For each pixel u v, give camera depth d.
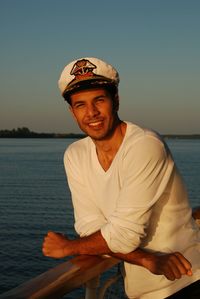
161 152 1.90
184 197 2.08
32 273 21.72
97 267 1.88
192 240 2.07
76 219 2.22
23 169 97.25
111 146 2.03
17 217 37.84
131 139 1.94
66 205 45.47
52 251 1.98
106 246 1.89
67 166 2.22
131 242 1.87
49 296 1.56
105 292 2.13
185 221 2.07
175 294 1.98
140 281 2.03
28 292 1.46
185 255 2.02
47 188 61.66
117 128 2.04
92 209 2.17
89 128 2.00
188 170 87.12
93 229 2.12
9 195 53.91
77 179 2.18
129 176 1.89
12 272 21.92
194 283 2.00
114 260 2.04
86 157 2.14
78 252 1.92
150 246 2.02
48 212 40.62
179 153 190.00
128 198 1.87
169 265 1.80
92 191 2.14
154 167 1.87
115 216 1.89
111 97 2.01
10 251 25.88
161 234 2.01
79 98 1.98
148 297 2.02
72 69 1.97
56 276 1.63
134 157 1.88
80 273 1.75
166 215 2.01
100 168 2.07
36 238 29.39
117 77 2.03
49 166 107.06
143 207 1.86
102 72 1.95
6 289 19.50
